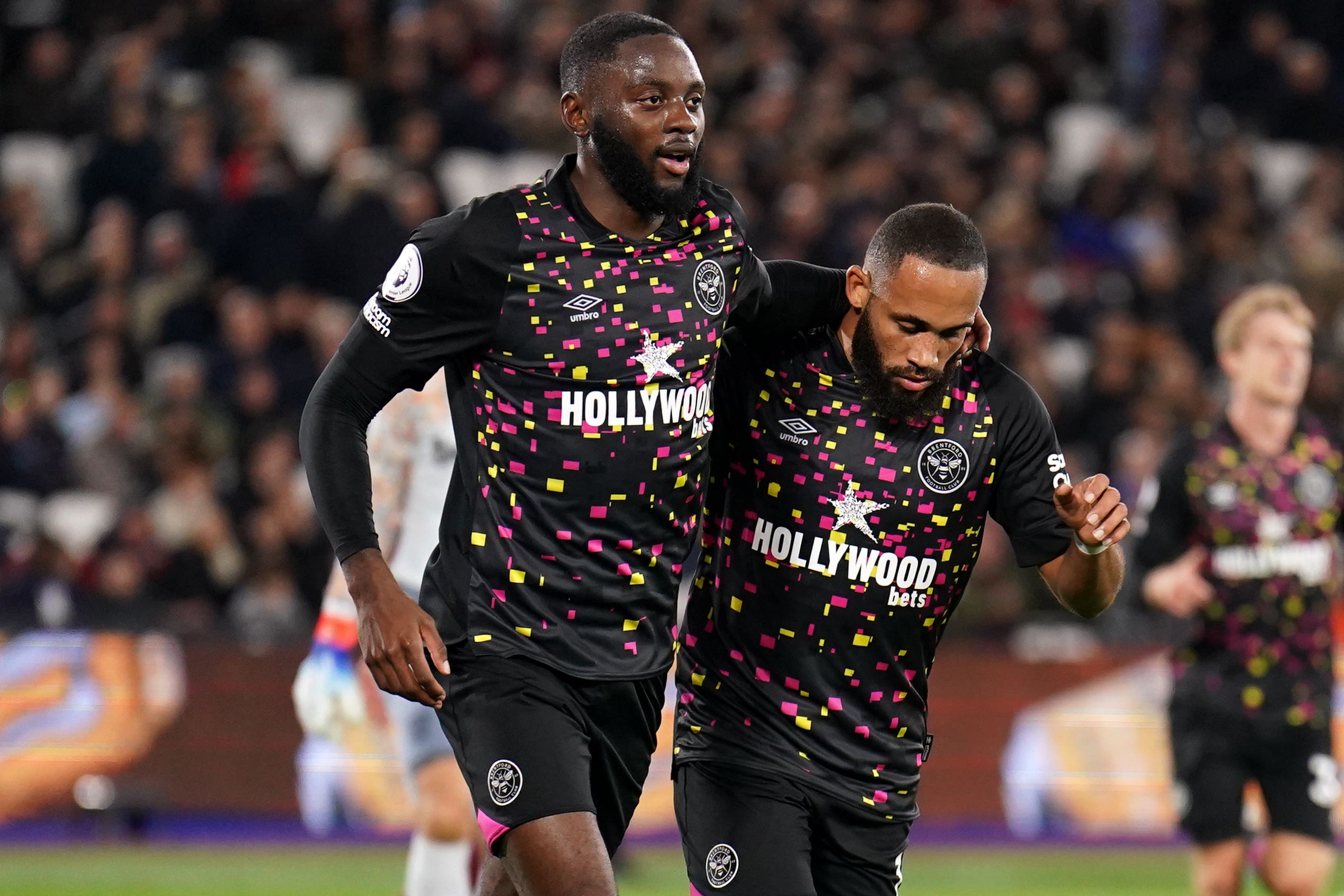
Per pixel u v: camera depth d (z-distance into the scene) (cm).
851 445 1506
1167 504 2397
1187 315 4931
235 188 4606
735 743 1518
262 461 3794
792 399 1520
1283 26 6016
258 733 3462
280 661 3506
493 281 1393
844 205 4719
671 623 1473
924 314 1437
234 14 5306
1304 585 2362
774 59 5238
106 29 5259
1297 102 5931
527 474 1411
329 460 1408
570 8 5284
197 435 3825
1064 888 3128
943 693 3606
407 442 2022
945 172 4969
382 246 4441
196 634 3503
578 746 1418
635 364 1405
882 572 1508
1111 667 3653
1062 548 1500
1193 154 5528
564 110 1430
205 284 4397
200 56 5175
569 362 1398
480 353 1426
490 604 1426
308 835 3425
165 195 4612
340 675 2088
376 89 4956
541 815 1377
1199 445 2395
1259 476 2372
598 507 1409
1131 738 3634
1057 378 4753
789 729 1512
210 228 4538
